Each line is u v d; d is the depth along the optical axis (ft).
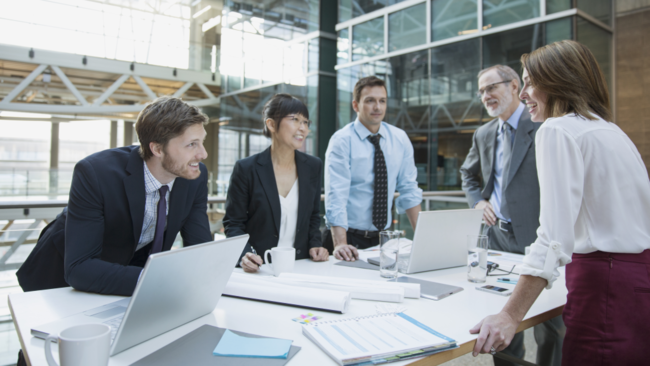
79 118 48.47
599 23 15.47
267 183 6.23
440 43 19.42
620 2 15.80
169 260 2.69
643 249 3.30
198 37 37.19
